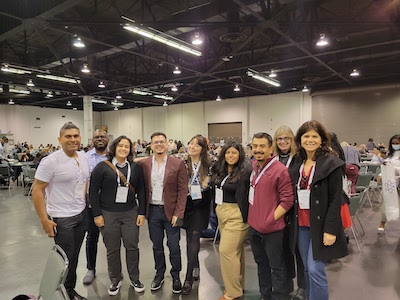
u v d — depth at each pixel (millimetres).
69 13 6926
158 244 2535
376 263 3049
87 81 13109
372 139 12102
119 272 2494
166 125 18891
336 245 1715
